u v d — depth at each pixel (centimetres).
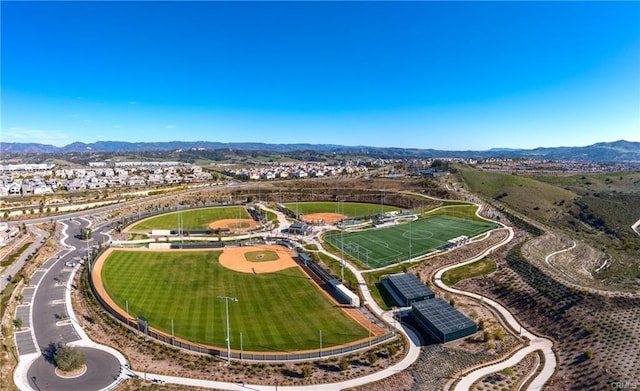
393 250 12862
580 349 6688
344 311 8556
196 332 7531
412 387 5775
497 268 11012
